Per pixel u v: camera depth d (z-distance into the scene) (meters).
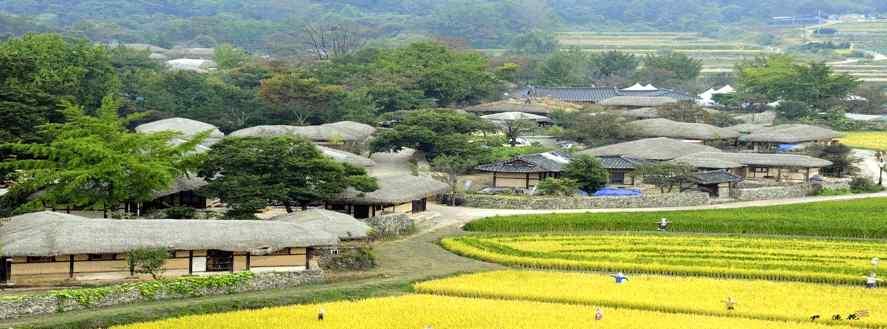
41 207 115.00
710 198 161.88
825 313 91.06
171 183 122.44
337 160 140.50
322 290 96.62
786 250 122.50
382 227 127.88
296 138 133.00
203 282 94.69
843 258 117.56
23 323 80.62
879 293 99.62
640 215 140.75
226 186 120.38
